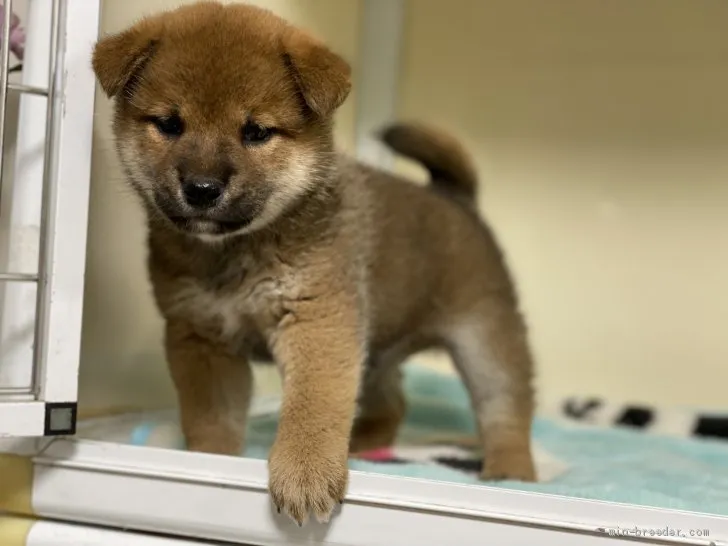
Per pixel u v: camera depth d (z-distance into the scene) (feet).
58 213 1.71
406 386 2.99
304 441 1.74
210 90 1.79
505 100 3.17
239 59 1.80
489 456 2.24
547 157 3.14
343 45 2.84
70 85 1.72
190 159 1.77
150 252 2.01
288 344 1.91
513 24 3.15
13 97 1.79
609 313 3.10
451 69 3.23
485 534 1.57
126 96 1.86
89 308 1.90
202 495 1.69
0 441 1.77
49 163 1.73
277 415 2.03
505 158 3.18
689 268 3.02
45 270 1.72
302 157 1.88
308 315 1.90
